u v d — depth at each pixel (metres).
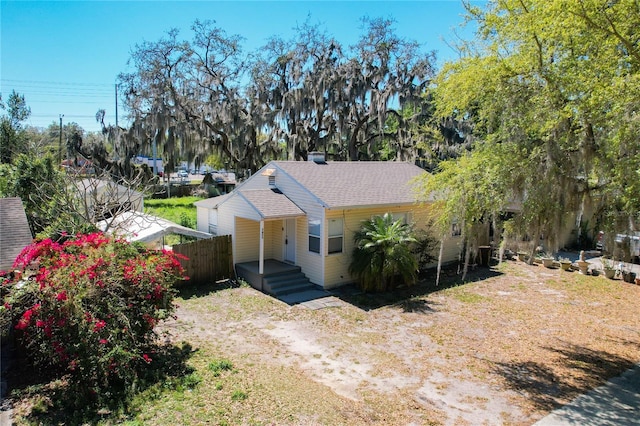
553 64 7.63
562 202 7.84
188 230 14.71
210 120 28.95
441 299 12.38
